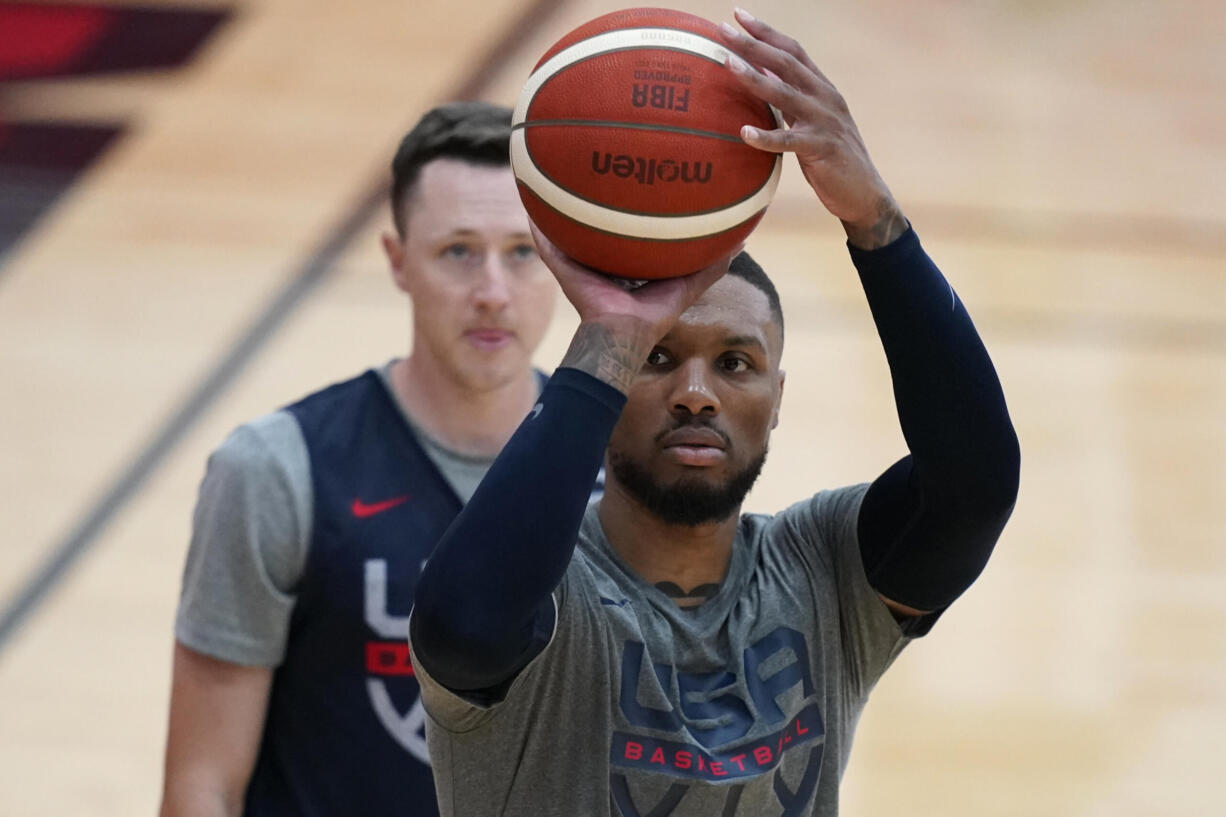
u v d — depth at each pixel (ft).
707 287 22.33
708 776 21.58
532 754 22.07
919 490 22.79
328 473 33.42
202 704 32.04
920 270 22.27
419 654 20.49
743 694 22.47
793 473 65.77
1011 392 72.54
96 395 67.97
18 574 60.49
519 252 35.04
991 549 23.44
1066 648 61.87
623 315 21.52
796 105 21.34
